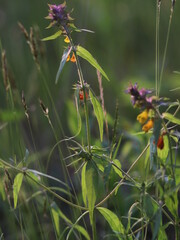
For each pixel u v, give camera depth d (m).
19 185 4.20
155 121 3.53
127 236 4.06
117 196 5.07
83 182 4.11
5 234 5.51
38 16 8.78
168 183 3.71
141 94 3.53
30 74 7.48
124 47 9.20
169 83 7.75
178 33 9.08
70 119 5.86
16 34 8.45
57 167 6.64
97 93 8.15
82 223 5.70
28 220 4.79
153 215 3.76
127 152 5.81
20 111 6.19
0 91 7.18
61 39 7.91
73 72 7.81
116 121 4.02
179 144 3.96
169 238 5.63
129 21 9.37
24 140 6.48
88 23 9.20
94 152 4.00
